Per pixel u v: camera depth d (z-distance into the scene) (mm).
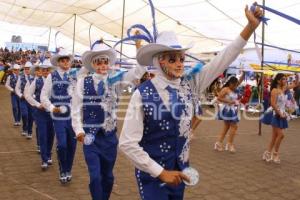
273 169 6449
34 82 5836
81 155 6801
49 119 5625
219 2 8266
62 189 4785
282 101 6930
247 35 2275
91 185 3576
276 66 11508
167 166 2309
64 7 12664
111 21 12734
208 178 5664
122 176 5520
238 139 9719
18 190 4695
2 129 9289
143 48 2268
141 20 11398
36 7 13438
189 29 10211
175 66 2289
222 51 2381
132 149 2199
